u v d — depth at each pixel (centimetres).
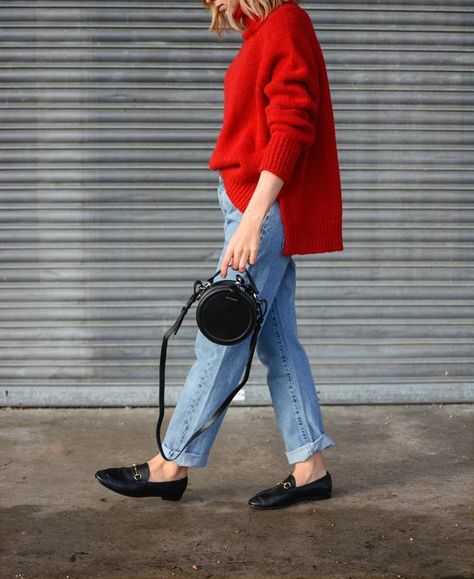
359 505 368
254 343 333
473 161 496
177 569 314
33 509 365
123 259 495
